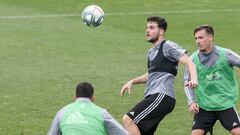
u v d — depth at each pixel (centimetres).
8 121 3488
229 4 8394
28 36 6369
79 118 2252
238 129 2747
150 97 2769
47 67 4950
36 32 6600
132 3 8456
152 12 7875
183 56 2723
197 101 2817
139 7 8200
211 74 2778
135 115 2759
